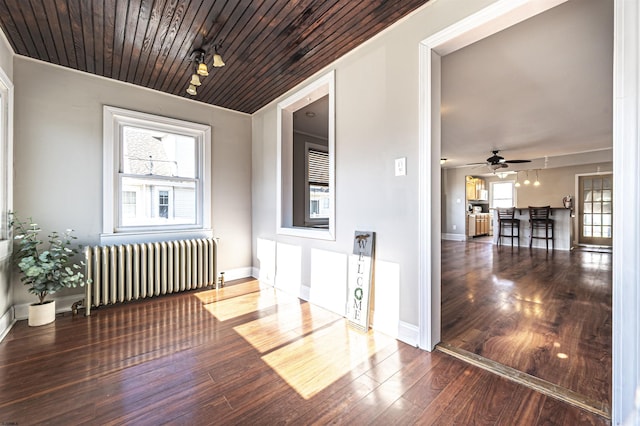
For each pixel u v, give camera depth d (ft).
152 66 8.91
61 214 8.98
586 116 13.30
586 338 6.86
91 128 9.47
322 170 17.95
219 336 7.20
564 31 7.08
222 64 7.23
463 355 6.13
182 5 6.16
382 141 7.32
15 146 8.21
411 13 6.57
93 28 6.97
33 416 4.37
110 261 9.21
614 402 4.06
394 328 7.06
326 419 4.33
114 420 4.30
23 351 6.41
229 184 12.82
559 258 18.07
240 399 4.80
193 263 10.92
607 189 22.45
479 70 9.05
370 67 7.59
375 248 7.54
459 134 16.35
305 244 10.09
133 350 6.48
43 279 7.82
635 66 3.82
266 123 12.39
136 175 10.53
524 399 4.74
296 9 6.30
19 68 8.27
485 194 34.06
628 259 3.89
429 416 4.37
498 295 10.32
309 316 8.53
